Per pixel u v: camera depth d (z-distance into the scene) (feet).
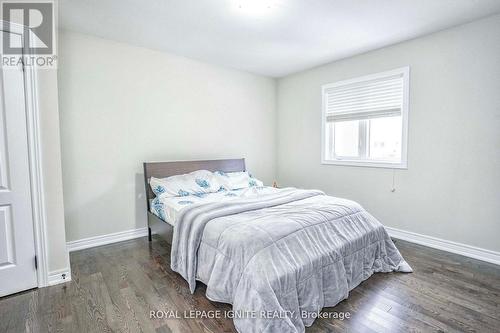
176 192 10.23
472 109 8.75
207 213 7.16
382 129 11.37
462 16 8.27
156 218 9.96
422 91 9.80
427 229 9.98
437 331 5.36
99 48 9.82
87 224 9.93
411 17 8.29
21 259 6.83
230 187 11.72
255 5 7.56
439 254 9.21
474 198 8.86
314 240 6.27
